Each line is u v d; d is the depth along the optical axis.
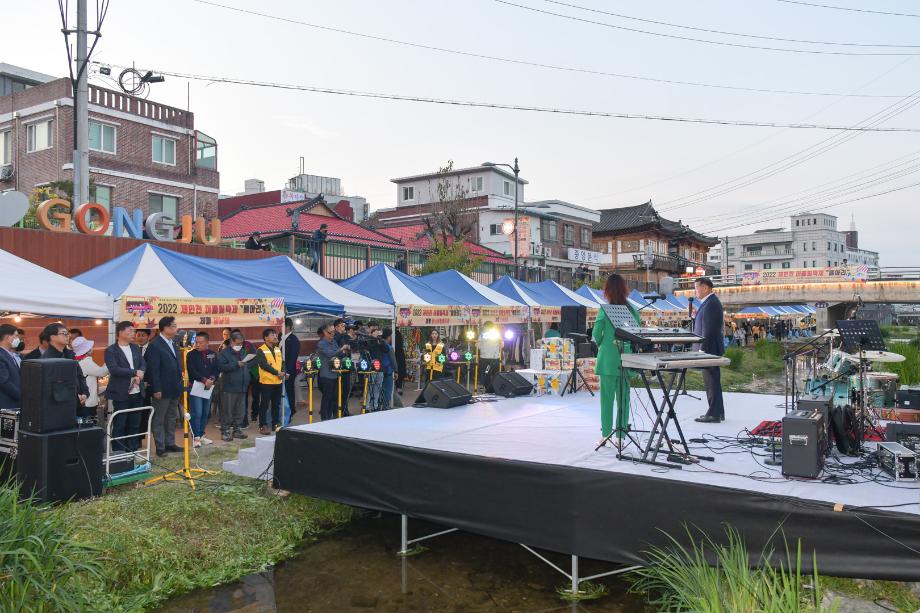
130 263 8.94
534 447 5.41
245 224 22.64
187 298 8.02
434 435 5.96
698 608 3.50
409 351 15.87
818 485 4.20
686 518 4.23
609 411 5.39
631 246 50.91
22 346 8.01
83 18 11.89
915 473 4.29
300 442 6.23
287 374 9.97
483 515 5.03
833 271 31.09
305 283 11.01
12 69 25.66
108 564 4.77
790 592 3.40
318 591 5.03
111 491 6.39
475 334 14.95
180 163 24.09
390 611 4.70
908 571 3.61
